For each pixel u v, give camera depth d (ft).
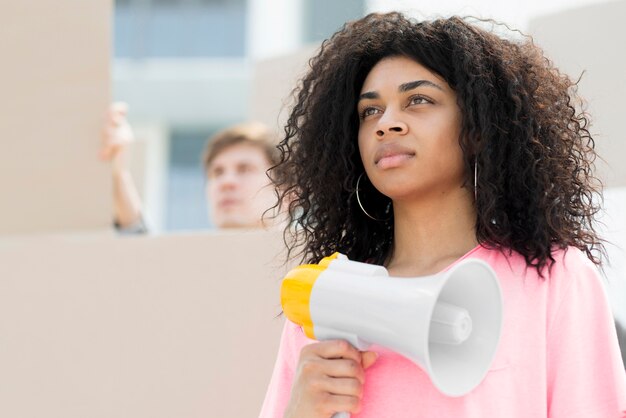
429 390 6.53
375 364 6.74
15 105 11.93
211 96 42.60
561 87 7.70
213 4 44.88
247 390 10.24
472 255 6.91
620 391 6.54
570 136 7.58
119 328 10.50
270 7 43.98
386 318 6.03
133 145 16.70
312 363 6.42
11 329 10.59
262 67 14.43
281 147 8.25
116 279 10.59
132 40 44.47
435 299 5.89
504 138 7.11
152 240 10.59
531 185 7.02
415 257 7.14
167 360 10.39
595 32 11.49
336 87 7.70
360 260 7.73
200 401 10.29
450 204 7.09
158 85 42.60
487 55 7.32
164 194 42.32
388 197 7.70
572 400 6.48
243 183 13.55
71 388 10.46
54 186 11.87
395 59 7.22
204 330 10.39
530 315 6.64
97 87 11.98
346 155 7.64
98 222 11.87
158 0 44.80
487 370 6.20
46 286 10.64
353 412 6.46
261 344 10.28
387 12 7.89
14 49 11.97
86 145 11.94
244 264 10.41
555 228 6.97
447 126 6.97
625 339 10.23
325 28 40.91
